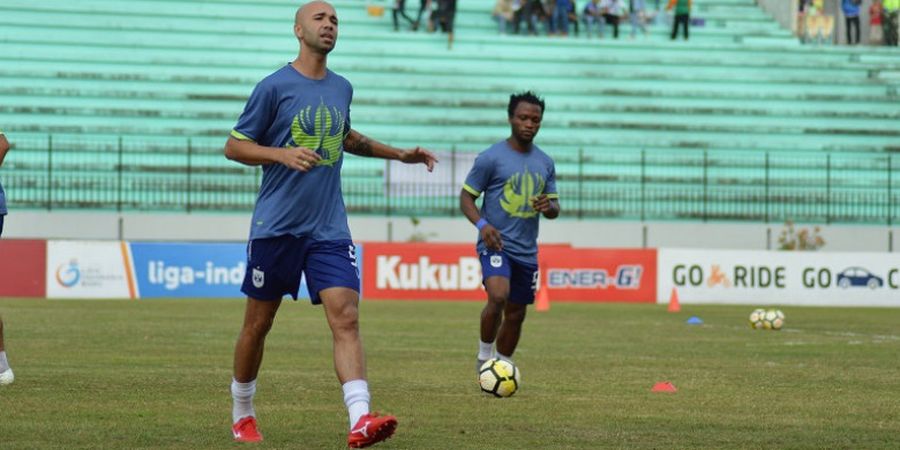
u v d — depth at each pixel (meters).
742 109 64.75
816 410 14.81
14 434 12.12
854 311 43.44
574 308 43.06
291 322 32.31
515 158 17.73
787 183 60.66
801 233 53.81
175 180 56.88
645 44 69.62
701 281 48.62
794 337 28.83
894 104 66.88
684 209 58.75
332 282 11.09
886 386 17.73
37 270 45.16
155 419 13.32
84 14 66.00
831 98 66.56
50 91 60.34
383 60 66.25
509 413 14.30
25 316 32.72
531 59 67.19
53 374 18.06
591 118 64.25
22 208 53.97
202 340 25.11
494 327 17.80
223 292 46.28
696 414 14.32
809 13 74.62
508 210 17.72
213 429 12.59
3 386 16.38
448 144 61.28
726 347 25.52
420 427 13.02
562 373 19.50
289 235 11.16
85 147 57.28
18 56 62.44
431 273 47.56
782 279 49.00
